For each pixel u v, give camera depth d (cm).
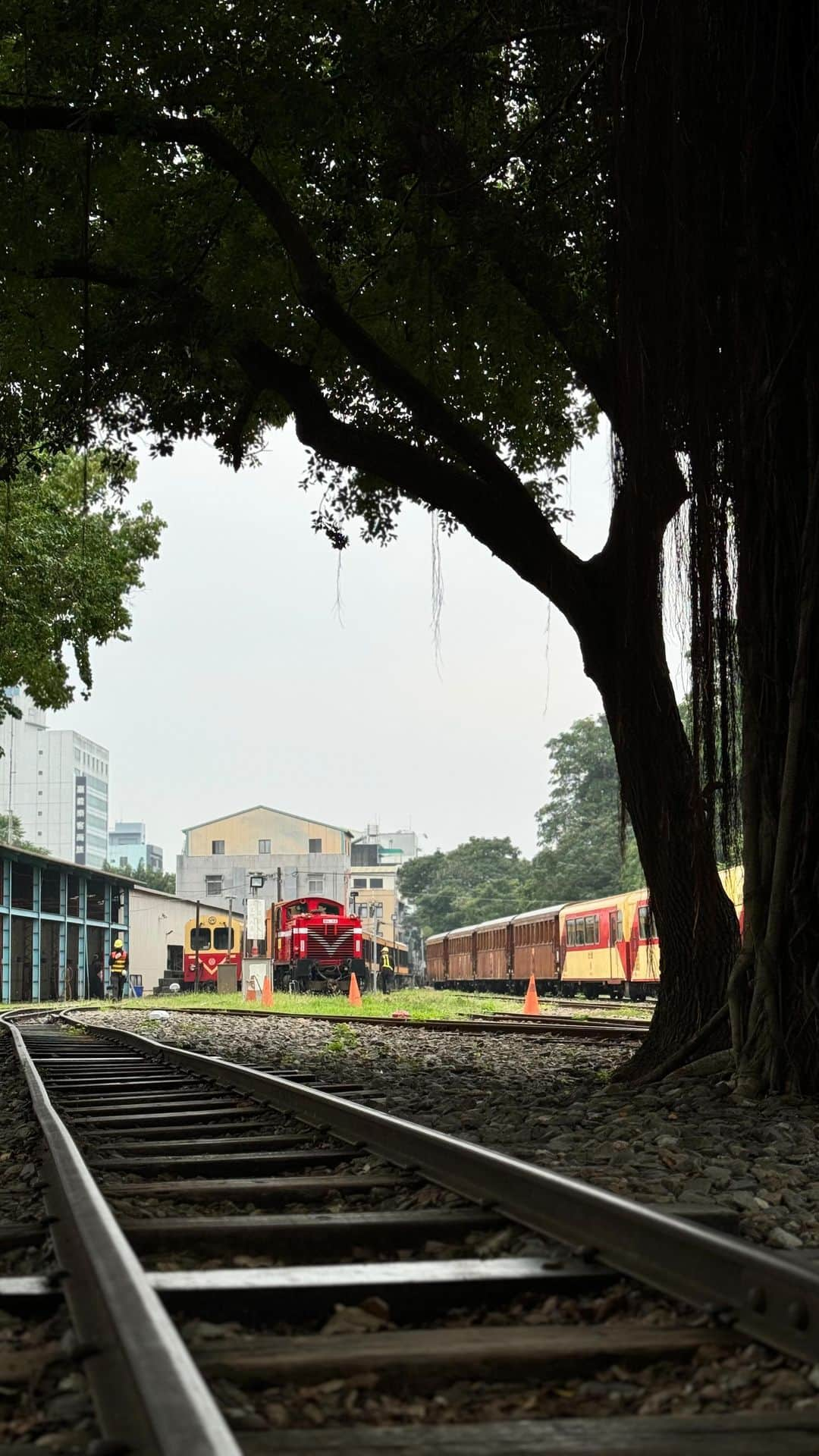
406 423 1523
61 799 17550
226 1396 288
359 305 1440
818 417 866
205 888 11100
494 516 1113
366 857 14350
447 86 1041
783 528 902
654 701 1053
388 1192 548
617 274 937
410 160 1134
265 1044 1675
